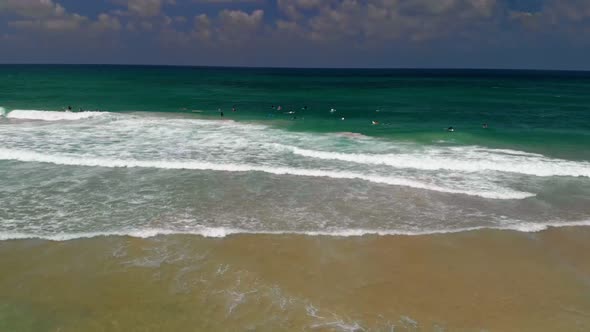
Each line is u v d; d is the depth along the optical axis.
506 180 14.56
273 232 10.42
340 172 14.96
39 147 17.27
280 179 14.30
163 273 8.57
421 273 8.86
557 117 29.22
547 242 10.31
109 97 36.91
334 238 10.22
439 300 7.97
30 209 11.40
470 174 15.17
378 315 7.46
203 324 7.07
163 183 13.63
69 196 12.37
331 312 7.51
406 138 20.73
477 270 9.04
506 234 10.66
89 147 17.50
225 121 24.42
